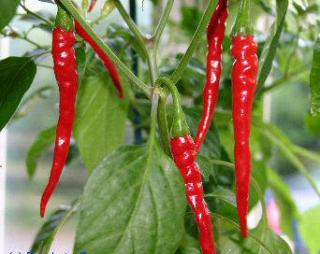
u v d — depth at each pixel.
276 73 0.69
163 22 0.41
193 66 0.52
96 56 0.49
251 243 0.41
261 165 0.61
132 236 0.32
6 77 0.38
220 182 0.51
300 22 0.55
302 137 1.03
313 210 0.70
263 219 0.42
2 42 0.63
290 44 0.60
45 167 0.75
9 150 0.74
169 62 0.55
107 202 0.32
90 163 0.49
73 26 0.34
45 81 0.74
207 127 0.37
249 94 0.34
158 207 0.33
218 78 0.37
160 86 0.35
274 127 0.60
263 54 0.38
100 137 0.49
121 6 0.42
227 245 0.41
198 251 0.42
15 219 0.74
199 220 0.34
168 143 0.36
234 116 0.34
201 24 0.34
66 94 0.35
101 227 0.32
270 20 0.67
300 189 1.08
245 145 0.34
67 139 0.35
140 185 0.33
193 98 0.58
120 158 0.33
